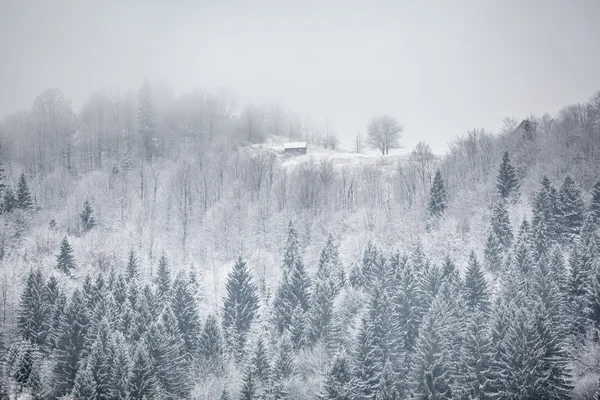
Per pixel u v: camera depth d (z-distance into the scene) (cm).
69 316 6300
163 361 5722
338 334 6144
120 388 5350
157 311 6719
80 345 6172
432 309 5422
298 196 11350
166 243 9938
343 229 10094
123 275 7844
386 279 6688
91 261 9000
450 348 5419
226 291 7981
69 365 6012
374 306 5872
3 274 7850
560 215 7856
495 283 6906
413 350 5928
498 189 9550
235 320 6744
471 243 8338
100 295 7062
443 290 6053
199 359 5972
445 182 11500
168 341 5866
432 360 5141
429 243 8819
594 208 7925
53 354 6259
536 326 4956
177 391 5772
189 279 7812
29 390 5856
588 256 6031
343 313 6481
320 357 5756
